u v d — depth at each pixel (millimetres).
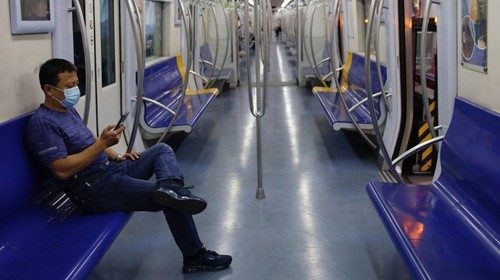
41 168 2758
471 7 2967
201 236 3469
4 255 2205
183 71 7344
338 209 3934
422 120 4754
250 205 4051
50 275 2008
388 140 4812
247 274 2936
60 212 2730
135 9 3152
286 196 4250
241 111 8250
